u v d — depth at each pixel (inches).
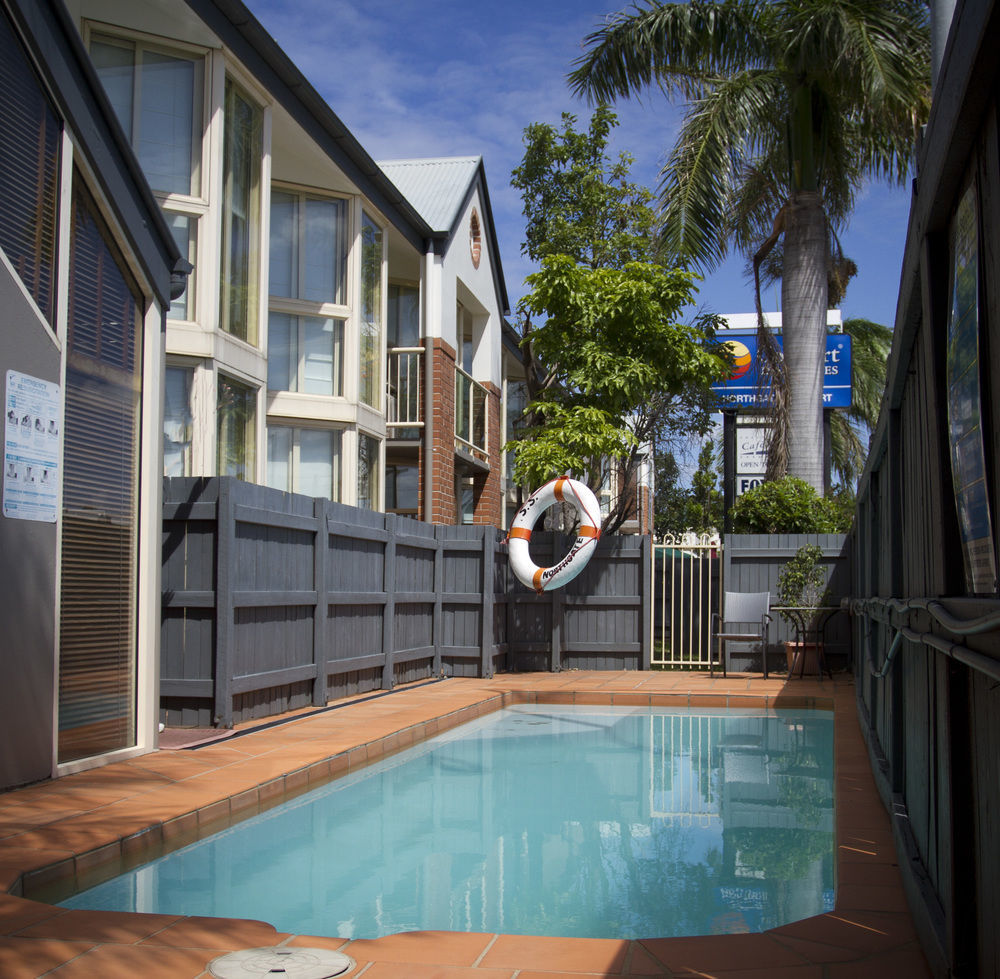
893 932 121.1
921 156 108.6
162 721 268.4
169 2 325.1
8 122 186.9
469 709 346.6
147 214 234.1
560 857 181.5
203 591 265.3
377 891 158.9
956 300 97.9
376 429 503.8
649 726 354.0
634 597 494.0
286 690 306.3
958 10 80.0
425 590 438.0
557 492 448.8
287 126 414.0
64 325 204.1
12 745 189.6
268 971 106.1
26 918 122.6
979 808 93.6
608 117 669.9
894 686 183.5
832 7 502.0
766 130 563.2
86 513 214.8
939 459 105.3
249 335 388.8
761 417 618.5
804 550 478.3
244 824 195.3
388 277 594.2
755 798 237.1
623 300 495.2
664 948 116.5
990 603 77.0
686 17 548.7
